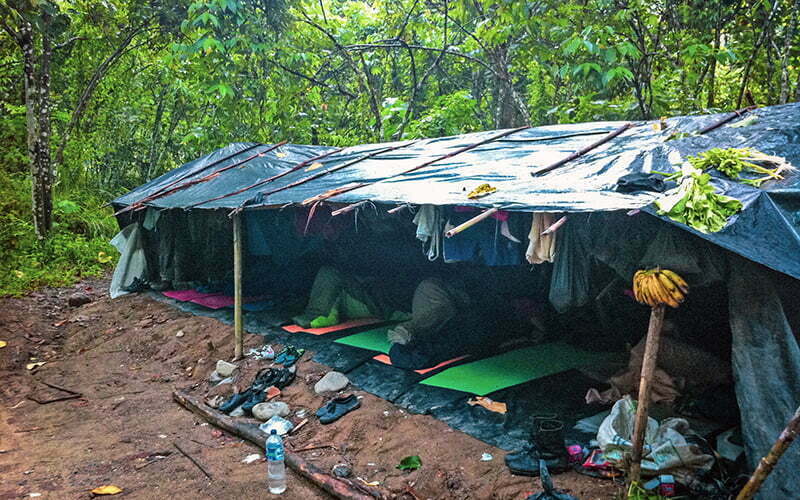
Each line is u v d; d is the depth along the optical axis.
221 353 7.44
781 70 9.66
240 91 11.82
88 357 8.16
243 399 6.05
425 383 5.62
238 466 4.82
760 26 9.88
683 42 9.20
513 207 4.05
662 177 4.18
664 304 3.42
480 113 14.09
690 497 3.59
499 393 5.27
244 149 10.44
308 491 4.37
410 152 7.71
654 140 5.28
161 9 12.76
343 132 14.23
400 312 7.96
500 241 5.10
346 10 14.75
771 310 3.42
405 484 4.25
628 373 4.97
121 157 17.34
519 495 3.84
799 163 3.93
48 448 5.29
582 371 5.64
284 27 12.05
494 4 10.24
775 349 3.41
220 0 10.55
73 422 5.96
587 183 4.37
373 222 7.26
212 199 8.02
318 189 6.65
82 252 12.80
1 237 12.02
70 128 14.00
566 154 5.55
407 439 4.79
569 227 4.47
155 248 10.97
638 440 3.52
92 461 4.98
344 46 12.47
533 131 7.09
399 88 15.25
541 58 10.05
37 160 12.34
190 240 10.59
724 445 4.04
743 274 3.48
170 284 10.66
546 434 4.11
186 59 11.66
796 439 3.28
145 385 7.06
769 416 3.38
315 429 5.33
